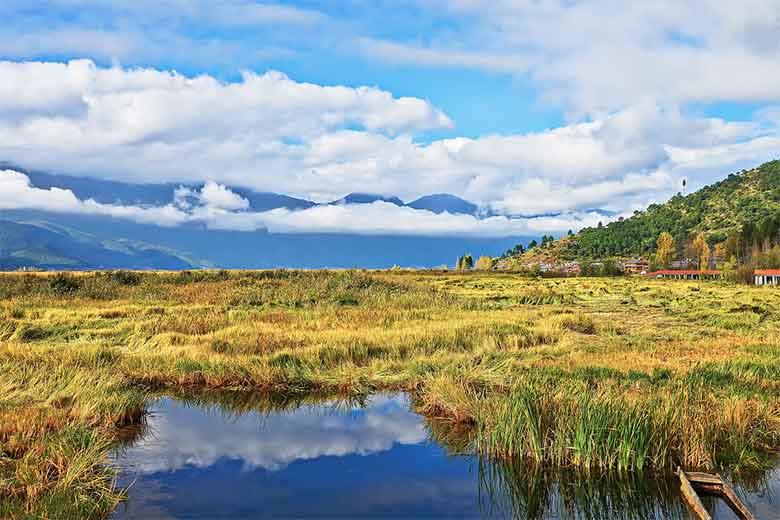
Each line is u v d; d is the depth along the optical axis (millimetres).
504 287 58156
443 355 17922
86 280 39281
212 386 15992
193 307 29000
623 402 10719
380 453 11055
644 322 28109
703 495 9031
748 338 22062
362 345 18781
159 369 16531
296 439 12039
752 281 82875
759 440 10758
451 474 10078
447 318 26578
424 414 13656
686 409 10859
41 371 14469
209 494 9023
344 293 34906
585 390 11484
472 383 14648
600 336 22828
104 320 23969
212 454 10961
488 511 8633
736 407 11328
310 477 9938
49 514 7832
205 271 48844
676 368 15328
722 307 35812
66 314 25266
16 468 8977
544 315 28938
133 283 41562
